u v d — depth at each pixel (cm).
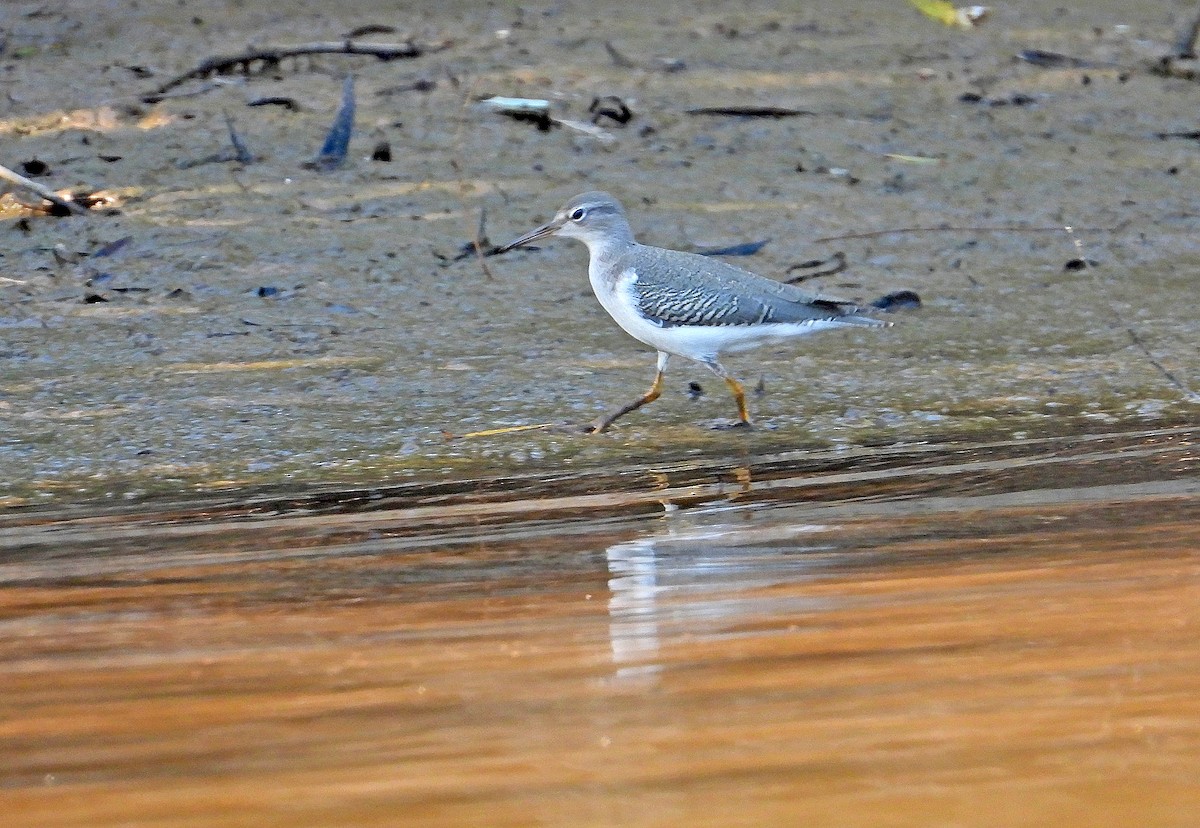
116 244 1647
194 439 1264
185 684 738
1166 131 2072
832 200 1839
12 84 2041
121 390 1362
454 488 1152
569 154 1912
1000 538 952
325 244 1677
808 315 1340
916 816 591
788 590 861
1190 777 618
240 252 1652
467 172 1855
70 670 759
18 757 659
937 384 1408
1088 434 1259
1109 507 1019
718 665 746
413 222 1736
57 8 2333
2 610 860
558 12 2484
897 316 1584
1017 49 2372
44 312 1518
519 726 679
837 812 595
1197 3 2670
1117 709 683
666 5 2562
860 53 2322
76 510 1109
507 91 2072
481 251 1675
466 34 2323
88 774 642
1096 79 2236
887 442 1263
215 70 2091
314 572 923
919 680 721
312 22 2348
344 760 650
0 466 1207
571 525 1023
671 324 1316
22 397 1344
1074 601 824
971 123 2062
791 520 1017
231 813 606
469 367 1433
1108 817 587
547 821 593
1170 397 1364
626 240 1398
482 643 785
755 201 1828
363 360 1441
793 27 2450
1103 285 1661
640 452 1256
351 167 1852
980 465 1162
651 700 705
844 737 661
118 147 1862
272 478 1190
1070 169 1942
